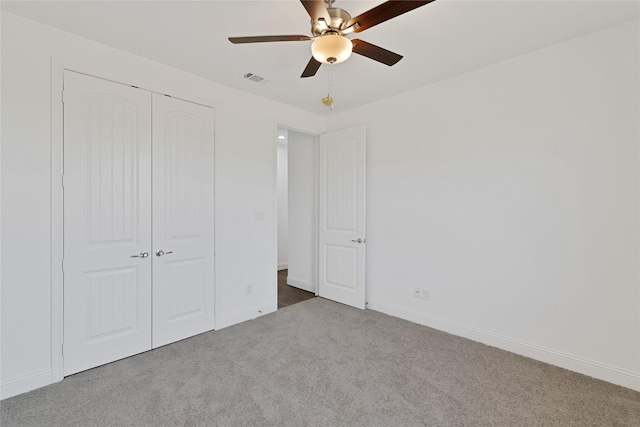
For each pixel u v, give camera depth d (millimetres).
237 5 1793
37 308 1988
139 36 2137
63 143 2076
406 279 3195
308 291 4344
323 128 4031
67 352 2109
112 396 1901
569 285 2227
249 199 3209
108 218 2279
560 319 2268
